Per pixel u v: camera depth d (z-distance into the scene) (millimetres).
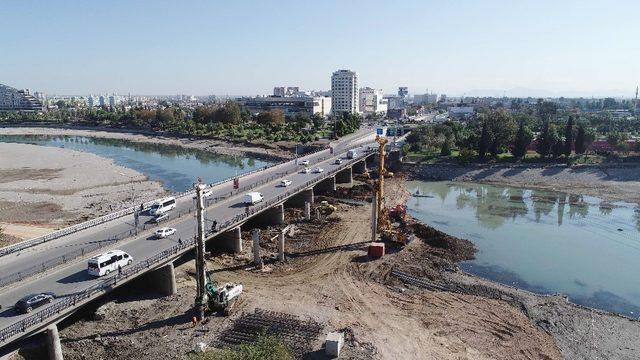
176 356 42531
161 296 54031
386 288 61375
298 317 51062
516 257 76938
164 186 130875
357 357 43469
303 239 79188
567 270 71812
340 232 82938
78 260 53469
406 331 50094
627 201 118938
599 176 140250
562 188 133250
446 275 67125
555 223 98438
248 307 53062
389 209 104312
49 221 91875
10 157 176125
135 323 48094
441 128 184000
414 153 170625
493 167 150250
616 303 61125
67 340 44406
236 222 68938
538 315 55906
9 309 41531
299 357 42875
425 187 137000
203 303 49469
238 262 67188
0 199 110500
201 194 49188
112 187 126062
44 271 49875
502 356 46719
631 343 50562
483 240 85875
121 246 58438
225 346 44062
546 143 153125
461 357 45781
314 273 64875
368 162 164125
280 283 60906
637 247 83188
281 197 86125
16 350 39844
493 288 62906
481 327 52344
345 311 53719
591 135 160000
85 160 171250
